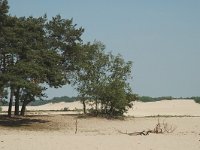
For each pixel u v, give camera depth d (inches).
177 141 1037.2
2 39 1574.8
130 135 1220.5
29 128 1557.6
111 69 2140.7
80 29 2068.2
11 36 1588.3
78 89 2130.9
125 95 2127.2
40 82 1659.7
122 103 2108.8
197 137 1136.2
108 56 2138.3
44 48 1748.3
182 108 3602.4
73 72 2116.1
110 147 915.4
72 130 1569.9
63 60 2050.9
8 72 1562.5
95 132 1462.8
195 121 1974.7
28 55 1612.9
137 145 952.3
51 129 1572.3
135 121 1984.5
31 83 1578.5
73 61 2094.0
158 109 3464.6
